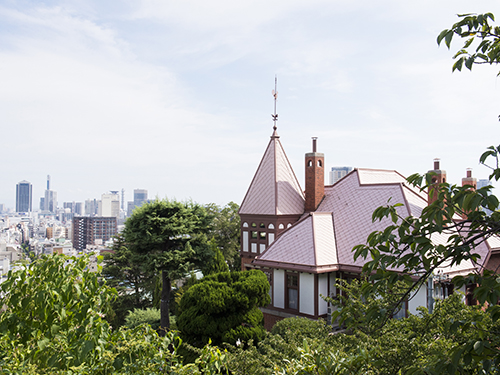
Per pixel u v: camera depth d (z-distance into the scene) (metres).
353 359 5.94
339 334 11.31
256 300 17.89
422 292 18.67
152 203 29.91
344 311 5.78
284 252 24.17
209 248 31.41
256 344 17.55
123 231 30.19
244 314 17.75
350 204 26.94
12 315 5.81
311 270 21.73
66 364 5.71
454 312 9.13
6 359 5.41
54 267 6.04
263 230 30.22
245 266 31.41
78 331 6.05
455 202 4.40
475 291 4.18
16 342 5.92
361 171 29.34
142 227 28.64
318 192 29.75
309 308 22.31
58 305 5.78
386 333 9.17
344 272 22.83
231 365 10.06
